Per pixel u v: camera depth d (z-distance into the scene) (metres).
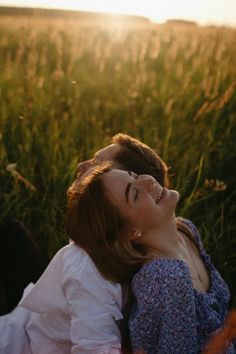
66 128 3.56
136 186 1.63
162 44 5.59
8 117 3.68
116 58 5.31
